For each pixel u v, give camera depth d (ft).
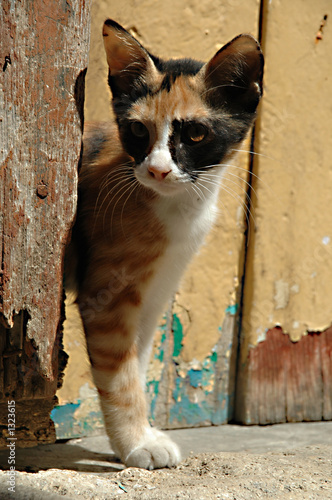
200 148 9.66
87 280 9.86
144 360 11.17
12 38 7.82
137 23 11.77
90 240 9.83
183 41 12.08
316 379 13.70
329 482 8.31
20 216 8.14
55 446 11.57
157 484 8.32
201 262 12.80
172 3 11.91
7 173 8.01
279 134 12.79
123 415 9.62
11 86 7.91
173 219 9.84
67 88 8.20
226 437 12.26
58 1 8.00
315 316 13.61
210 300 12.98
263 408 13.35
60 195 8.34
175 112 9.39
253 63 9.77
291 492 7.89
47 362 8.54
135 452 9.35
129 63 9.81
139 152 9.67
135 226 9.66
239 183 12.80
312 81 12.90
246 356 13.21
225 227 12.85
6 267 8.13
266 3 12.36
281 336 13.41
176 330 12.82
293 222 13.15
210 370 13.19
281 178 12.93
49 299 8.45
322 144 13.16
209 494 7.73
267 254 13.05
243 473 8.70
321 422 13.67
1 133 7.93
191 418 13.14
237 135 10.16
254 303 13.08
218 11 12.17
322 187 13.29
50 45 8.03
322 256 13.48
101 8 11.55
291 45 12.62
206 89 9.66
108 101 11.87
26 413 9.68
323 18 12.83
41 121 8.11
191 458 9.68
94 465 10.09
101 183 9.95
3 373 8.61
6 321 8.24
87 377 12.28
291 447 11.25
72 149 8.34
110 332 9.66
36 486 7.93
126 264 9.73
